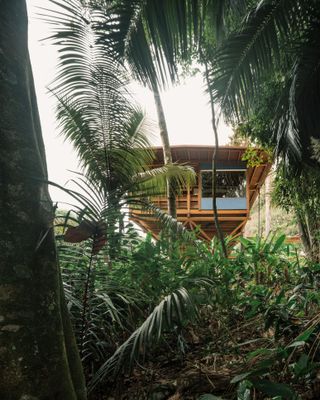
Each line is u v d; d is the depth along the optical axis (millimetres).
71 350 1563
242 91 3992
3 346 1181
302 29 4004
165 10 2719
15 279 1266
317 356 1963
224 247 3678
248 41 3865
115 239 2553
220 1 2943
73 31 3252
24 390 1169
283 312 2283
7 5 1508
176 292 1980
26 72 1525
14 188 1356
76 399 1309
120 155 4410
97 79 3850
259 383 1534
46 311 1312
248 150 7754
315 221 5406
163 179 5484
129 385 2428
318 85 4152
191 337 2922
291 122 4395
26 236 1340
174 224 3139
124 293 2758
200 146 9531
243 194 10859
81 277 2398
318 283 2814
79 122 4211
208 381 2252
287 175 5141
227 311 3000
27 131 1449
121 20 2822
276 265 3467
